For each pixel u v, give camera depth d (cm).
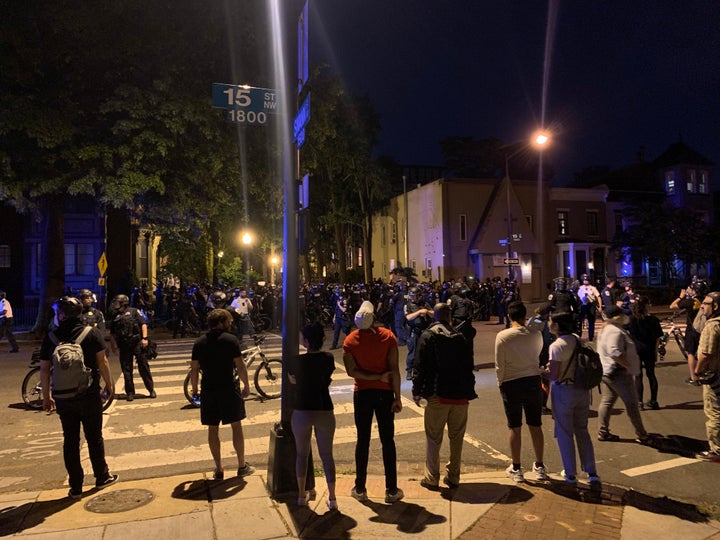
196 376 584
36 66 1625
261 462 657
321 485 570
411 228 4172
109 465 654
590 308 1582
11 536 450
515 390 565
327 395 513
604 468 621
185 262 3116
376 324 541
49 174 1725
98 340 564
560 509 502
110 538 448
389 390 529
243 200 2170
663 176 4303
